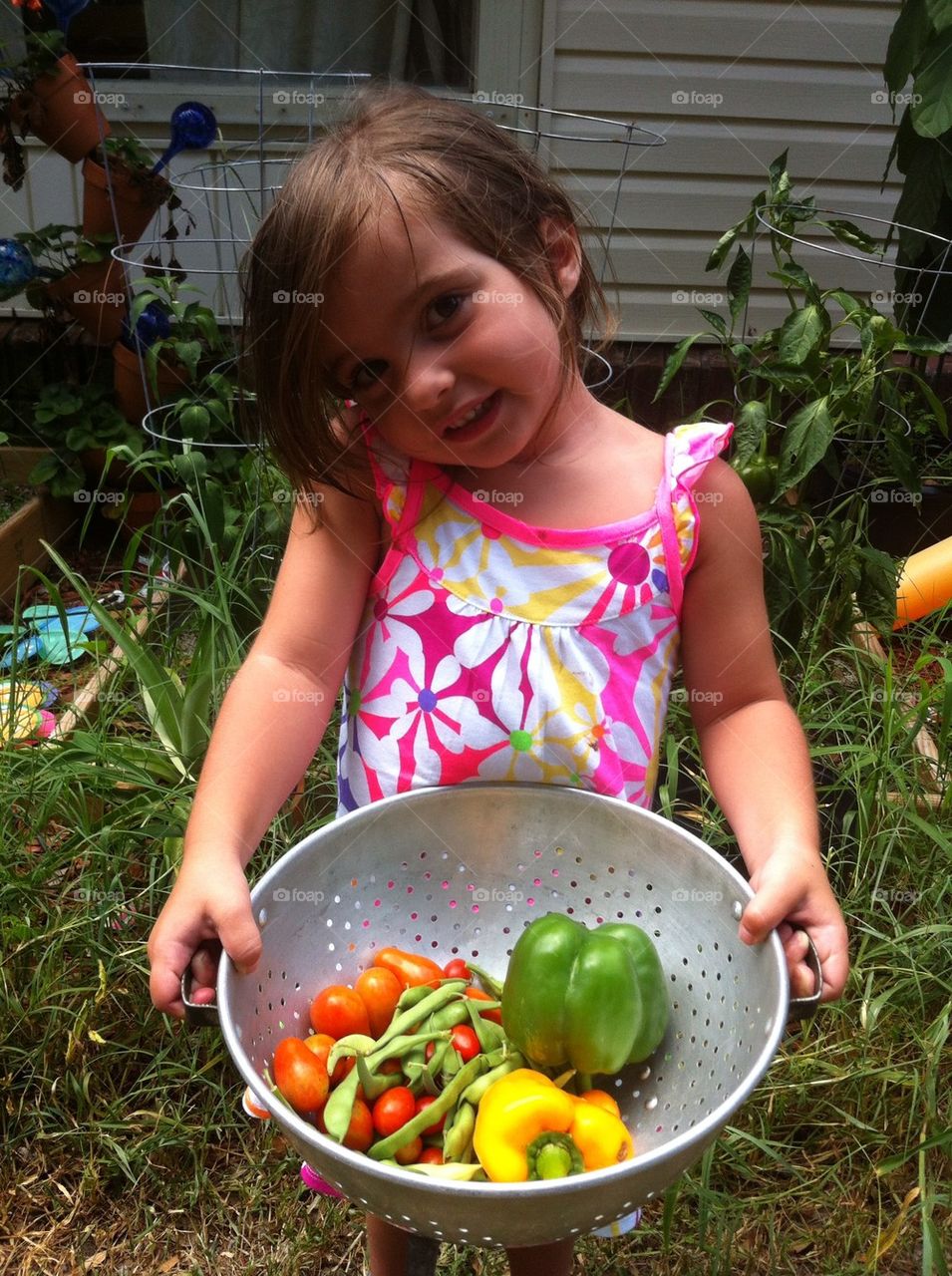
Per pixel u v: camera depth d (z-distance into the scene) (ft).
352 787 2.53
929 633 4.95
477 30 6.84
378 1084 1.99
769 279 7.36
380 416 2.15
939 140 5.30
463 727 2.37
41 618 5.32
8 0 6.66
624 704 2.35
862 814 3.58
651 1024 2.09
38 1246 2.95
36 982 3.27
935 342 4.42
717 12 6.85
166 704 3.73
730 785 2.35
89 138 6.08
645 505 2.34
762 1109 3.13
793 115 7.11
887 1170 2.75
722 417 7.22
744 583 2.41
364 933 2.30
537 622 2.33
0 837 3.43
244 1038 1.98
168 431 6.23
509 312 2.07
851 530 4.82
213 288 7.16
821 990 1.94
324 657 2.41
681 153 7.12
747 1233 2.96
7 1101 3.15
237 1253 2.94
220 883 2.05
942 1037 3.04
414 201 2.01
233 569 4.45
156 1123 3.09
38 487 6.28
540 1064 2.07
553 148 7.07
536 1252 2.47
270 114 6.97
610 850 2.26
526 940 2.05
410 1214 1.68
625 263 7.31
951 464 5.95
